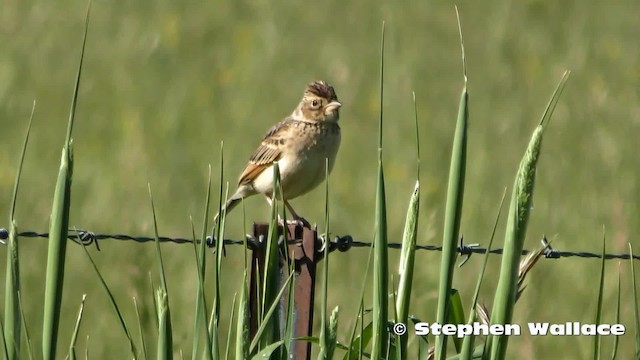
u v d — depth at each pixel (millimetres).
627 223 13039
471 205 14445
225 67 21500
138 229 12523
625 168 15555
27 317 10750
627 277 12141
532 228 13938
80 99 19469
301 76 21141
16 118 18422
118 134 17859
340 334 9961
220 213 5727
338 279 11867
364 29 23750
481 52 22406
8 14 22547
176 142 17344
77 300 11539
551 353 10711
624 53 21906
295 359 7051
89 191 14828
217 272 5742
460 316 6504
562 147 16859
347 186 15789
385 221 5688
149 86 20328
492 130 18000
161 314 5555
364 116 19141
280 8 24812
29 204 14109
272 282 6027
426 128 18453
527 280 11422
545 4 24562
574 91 19922
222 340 10164
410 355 9352
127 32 22344
